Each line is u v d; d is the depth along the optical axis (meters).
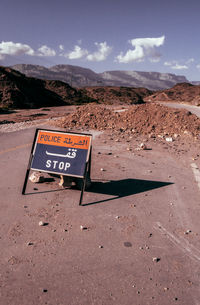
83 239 5.16
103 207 6.59
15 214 5.97
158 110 21.70
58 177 8.56
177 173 9.58
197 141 15.92
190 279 4.23
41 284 3.94
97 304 3.65
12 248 4.74
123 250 4.88
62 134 7.46
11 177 8.27
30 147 12.31
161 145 14.30
